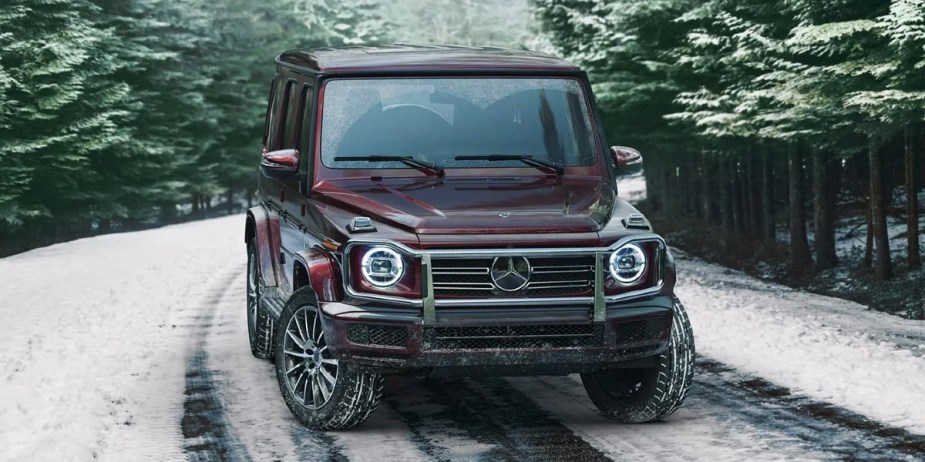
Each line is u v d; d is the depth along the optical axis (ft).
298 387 24.22
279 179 28.96
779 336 35.50
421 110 25.64
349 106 25.57
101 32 126.31
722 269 82.89
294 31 220.84
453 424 24.03
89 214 135.33
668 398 23.27
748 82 68.95
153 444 22.67
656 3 81.00
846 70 54.44
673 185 129.70
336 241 22.41
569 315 21.71
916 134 68.49
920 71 52.80
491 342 21.75
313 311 23.59
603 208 23.30
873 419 23.54
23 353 35.14
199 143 169.37
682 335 23.32
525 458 21.01
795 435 22.36
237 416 25.11
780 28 66.03
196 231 101.96
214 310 45.32
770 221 92.17
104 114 123.54
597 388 24.76
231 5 198.80
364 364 21.89
